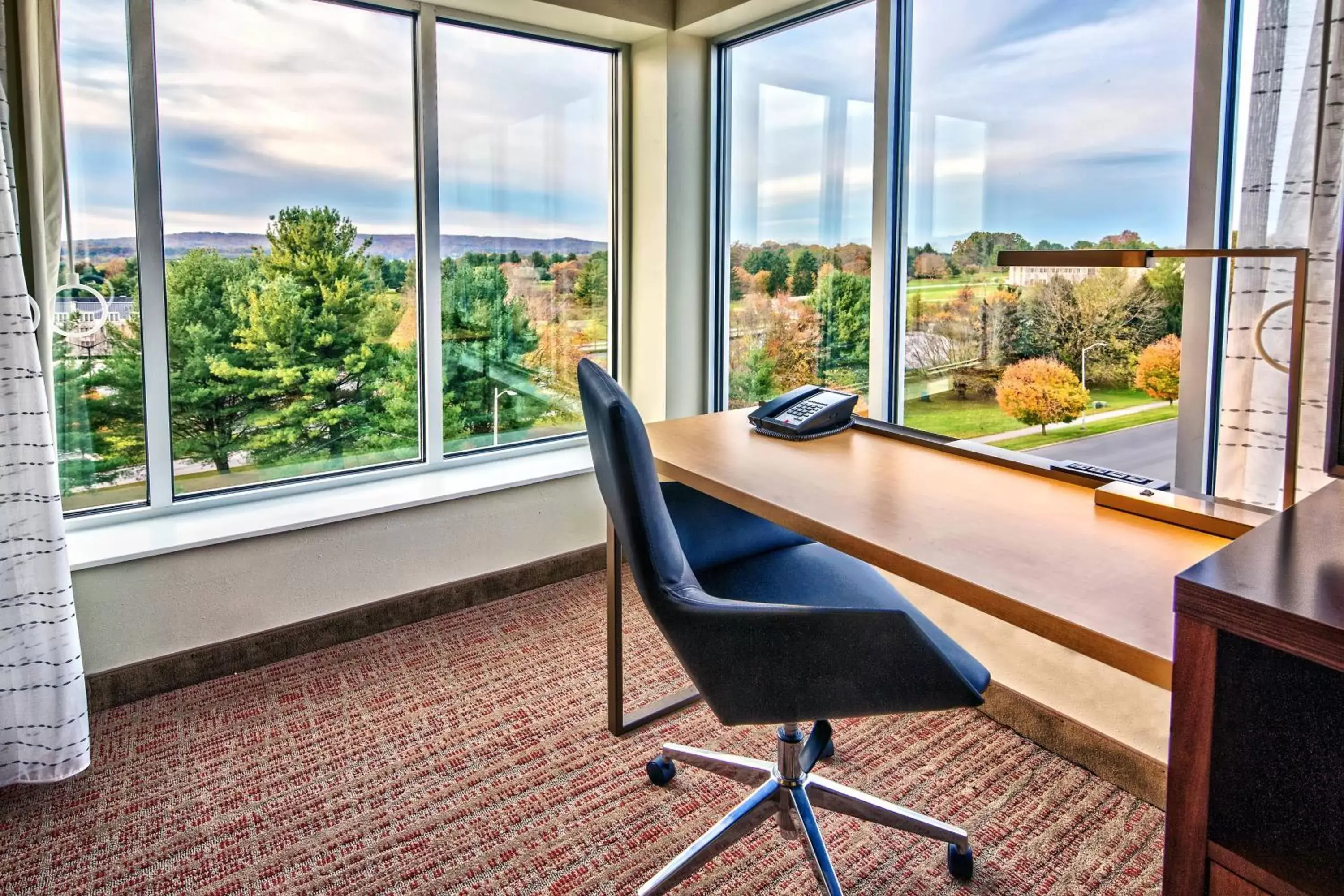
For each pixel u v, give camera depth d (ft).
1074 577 3.74
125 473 7.97
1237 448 5.42
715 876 5.34
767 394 10.39
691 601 4.16
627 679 7.83
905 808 5.46
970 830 5.72
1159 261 6.23
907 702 4.00
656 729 7.00
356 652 8.37
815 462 5.85
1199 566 2.76
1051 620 3.36
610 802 6.07
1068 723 6.45
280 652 8.17
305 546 8.21
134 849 5.59
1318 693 2.65
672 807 6.01
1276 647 2.43
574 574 10.23
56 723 6.10
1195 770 2.70
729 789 6.22
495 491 9.40
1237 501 4.57
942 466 5.74
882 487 5.22
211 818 5.90
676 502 5.84
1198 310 5.98
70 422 7.64
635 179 10.86
